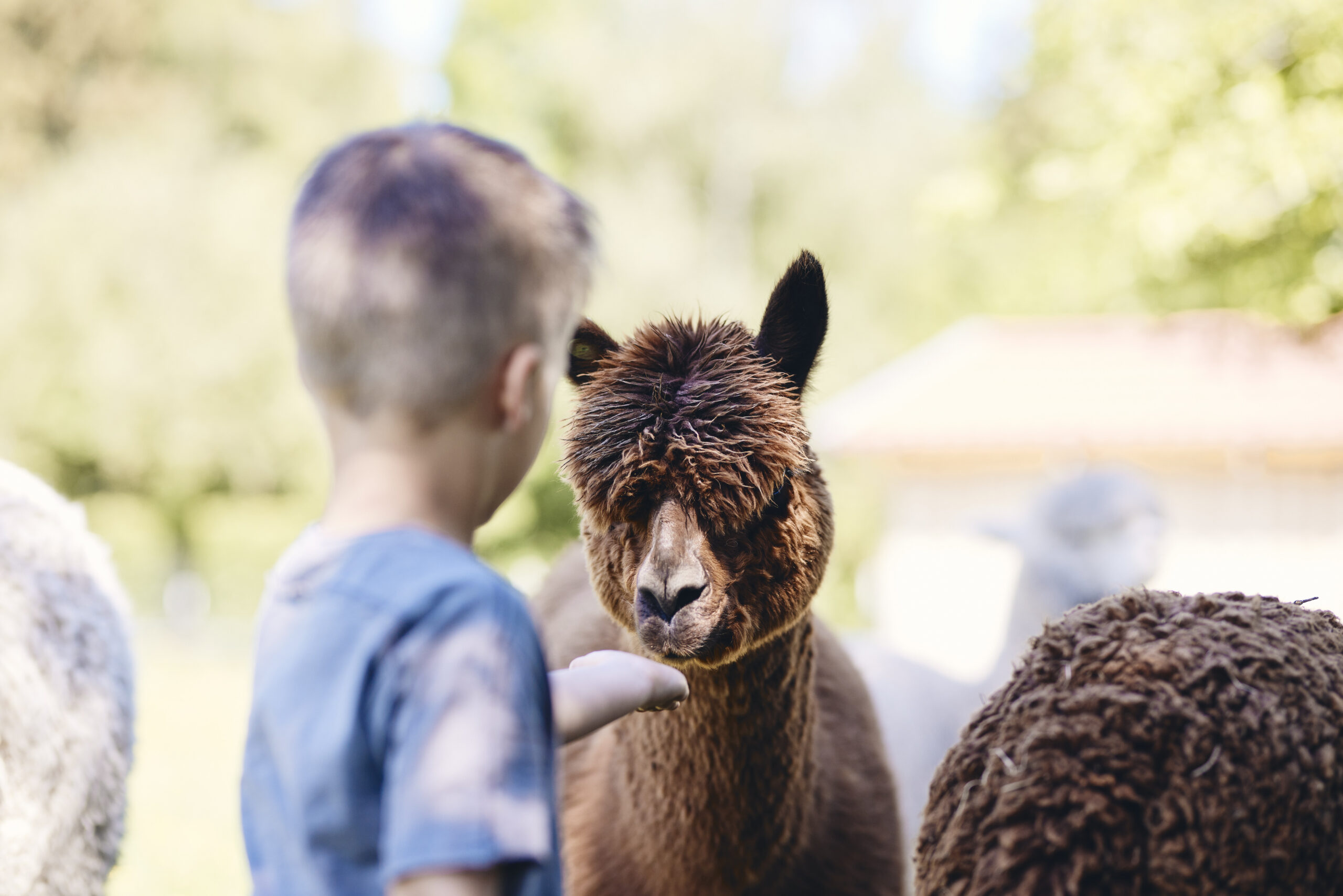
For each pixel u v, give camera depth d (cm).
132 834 643
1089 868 144
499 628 118
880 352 2730
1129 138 849
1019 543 627
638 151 2700
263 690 123
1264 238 848
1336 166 776
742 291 2372
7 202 2227
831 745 315
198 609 2122
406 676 115
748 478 241
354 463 124
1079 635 171
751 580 248
